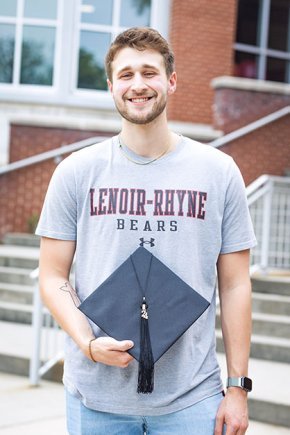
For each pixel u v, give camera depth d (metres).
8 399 5.43
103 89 11.49
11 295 7.87
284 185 9.02
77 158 2.40
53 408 5.25
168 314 2.22
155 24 11.59
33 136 10.42
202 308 2.23
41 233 2.39
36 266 8.38
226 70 11.62
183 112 11.45
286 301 6.71
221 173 2.37
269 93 10.62
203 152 2.38
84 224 2.36
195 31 11.48
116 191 2.32
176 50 11.43
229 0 11.62
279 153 10.38
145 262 2.25
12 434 4.67
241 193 2.39
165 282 2.24
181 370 2.27
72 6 11.34
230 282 2.39
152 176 2.33
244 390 2.30
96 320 2.21
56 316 2.33
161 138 2.35
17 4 11.36
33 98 11.27
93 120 10.52
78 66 11.45
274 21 12.44
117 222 2.30
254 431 4.82
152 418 2.28
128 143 2.37
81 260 2.37
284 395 5.09
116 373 2.28
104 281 2.25
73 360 2.35
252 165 10.23
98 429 2.32
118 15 11.52
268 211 7.27
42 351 6.28
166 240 2.29
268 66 12.45
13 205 10.20
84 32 11.47
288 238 8.07
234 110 10.52
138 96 2.28
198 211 2.31
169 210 2.30
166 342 2.19
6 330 7.14
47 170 10.25
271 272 7.81
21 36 11.35
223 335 2.38
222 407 2.29
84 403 2.32
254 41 12.34
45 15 11.38
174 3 11.49
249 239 2.38
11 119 10.34
